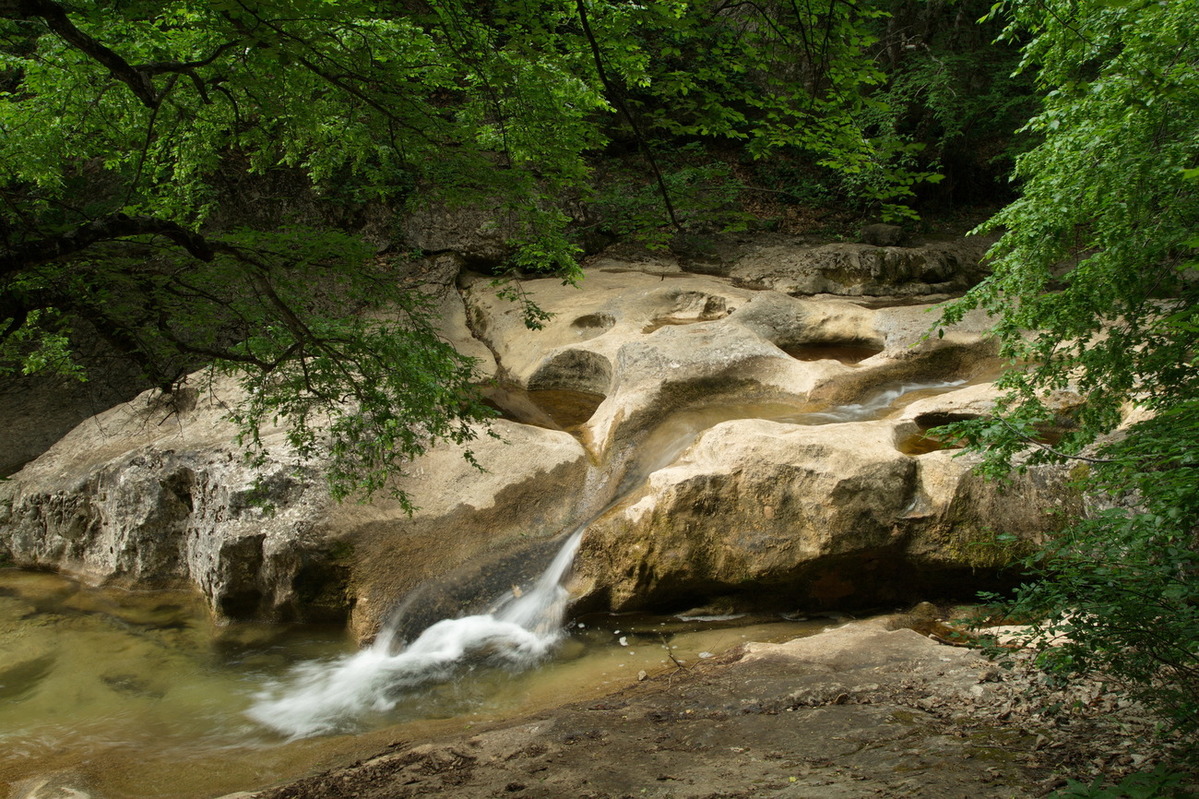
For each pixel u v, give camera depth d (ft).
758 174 60.70
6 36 15.53
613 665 21.07
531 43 14.56
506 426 28.89
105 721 19.70
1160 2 9.55
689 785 12.02
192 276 15.16
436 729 18.17
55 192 18.75
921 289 47.47
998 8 19.16
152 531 27.63
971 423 14.23
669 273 47.85
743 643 21.68
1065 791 9.59
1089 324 17.28
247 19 10.52
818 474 22.76
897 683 15.97
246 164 36.11
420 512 25.54
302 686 21.24
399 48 14.32
